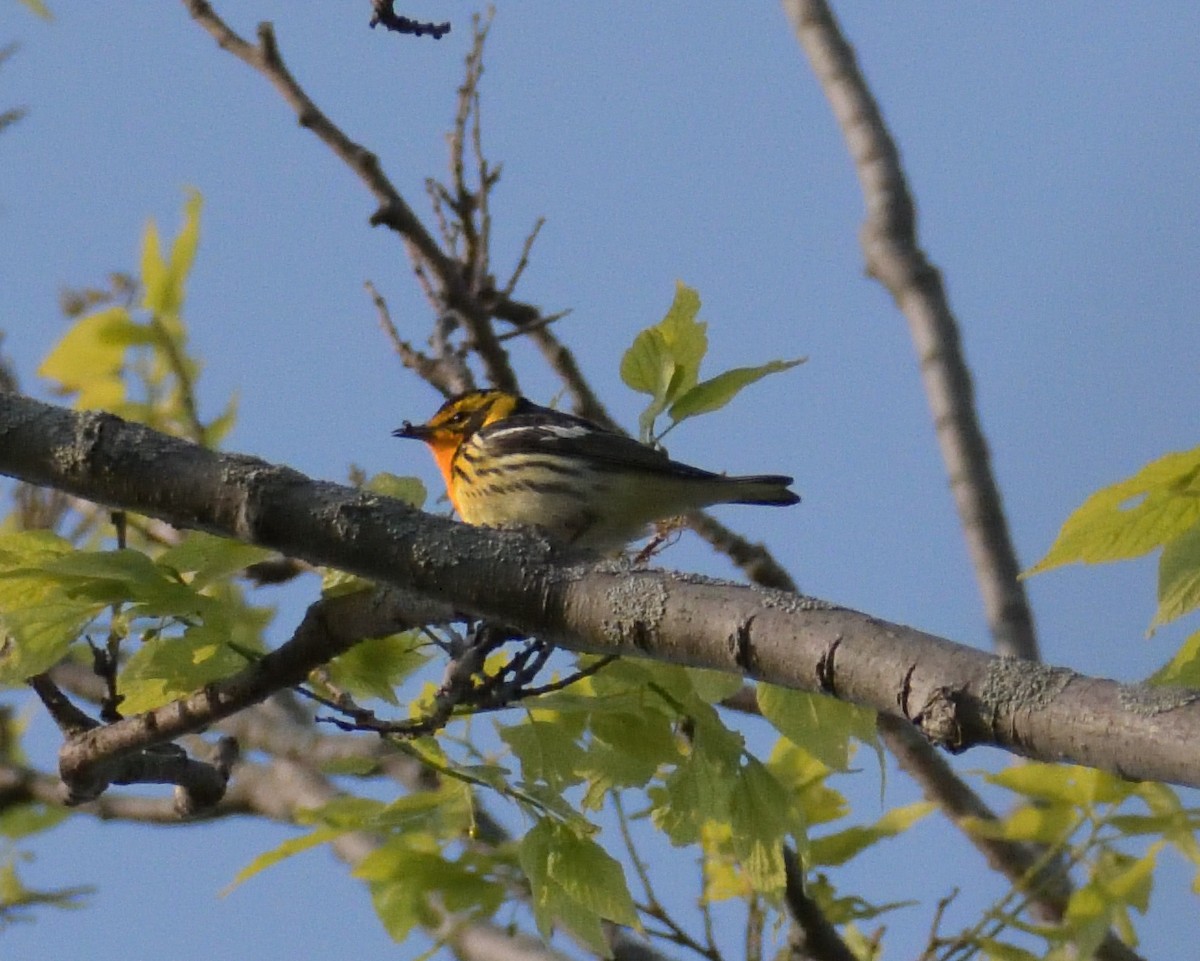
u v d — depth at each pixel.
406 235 14.34
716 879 12.07
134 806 16.06
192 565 9.16
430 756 10.27
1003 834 11.69
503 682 9.57
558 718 10.10
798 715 9.89
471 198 14.81
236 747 11.51
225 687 9.43
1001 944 11.19
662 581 7.95
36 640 9.02
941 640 6.90
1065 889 12.78
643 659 9.93
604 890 9.48
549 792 9.69
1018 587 14.14
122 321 13.72
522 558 8.27
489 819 12.02
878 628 7.09
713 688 9.99
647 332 9.96
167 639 9.30
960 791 13.92
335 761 11.12
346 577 9.34
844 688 7.05
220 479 8.40
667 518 13.47
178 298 13.98
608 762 10.03
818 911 11.80
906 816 12.29
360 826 10.78
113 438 8.43
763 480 12.98
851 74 16.53
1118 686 6.31
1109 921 11.10
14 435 8.45
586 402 15.43
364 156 14.24
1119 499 8.04
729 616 7.57
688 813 9.88
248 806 15.36
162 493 8.41
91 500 8.52
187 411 13.92
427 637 10.40
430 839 11.06
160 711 9.66
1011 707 6.44
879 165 16.06
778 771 12.45
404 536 8.38
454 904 11.05
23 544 9.12
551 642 8.30
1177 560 8.05
